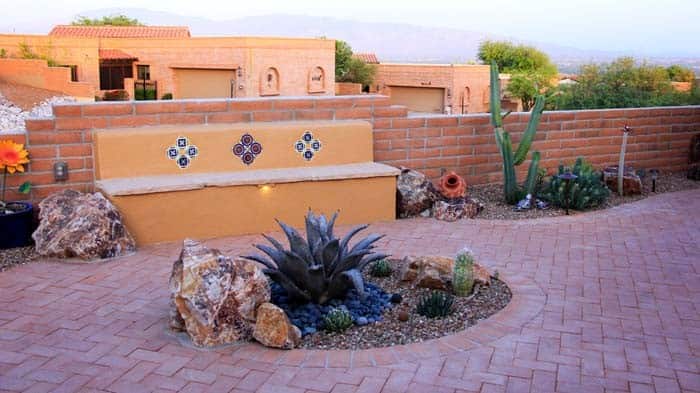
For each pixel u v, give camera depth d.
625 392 5.05
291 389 5.05
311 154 10.13
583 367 5.43
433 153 11.51
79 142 9.09
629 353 5.69
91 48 38.38
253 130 9.73
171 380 5.17
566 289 7.23
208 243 8.84
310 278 6.30
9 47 38.03
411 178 10.40
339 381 5.17
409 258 7.35
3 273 7.53
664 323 6.34
